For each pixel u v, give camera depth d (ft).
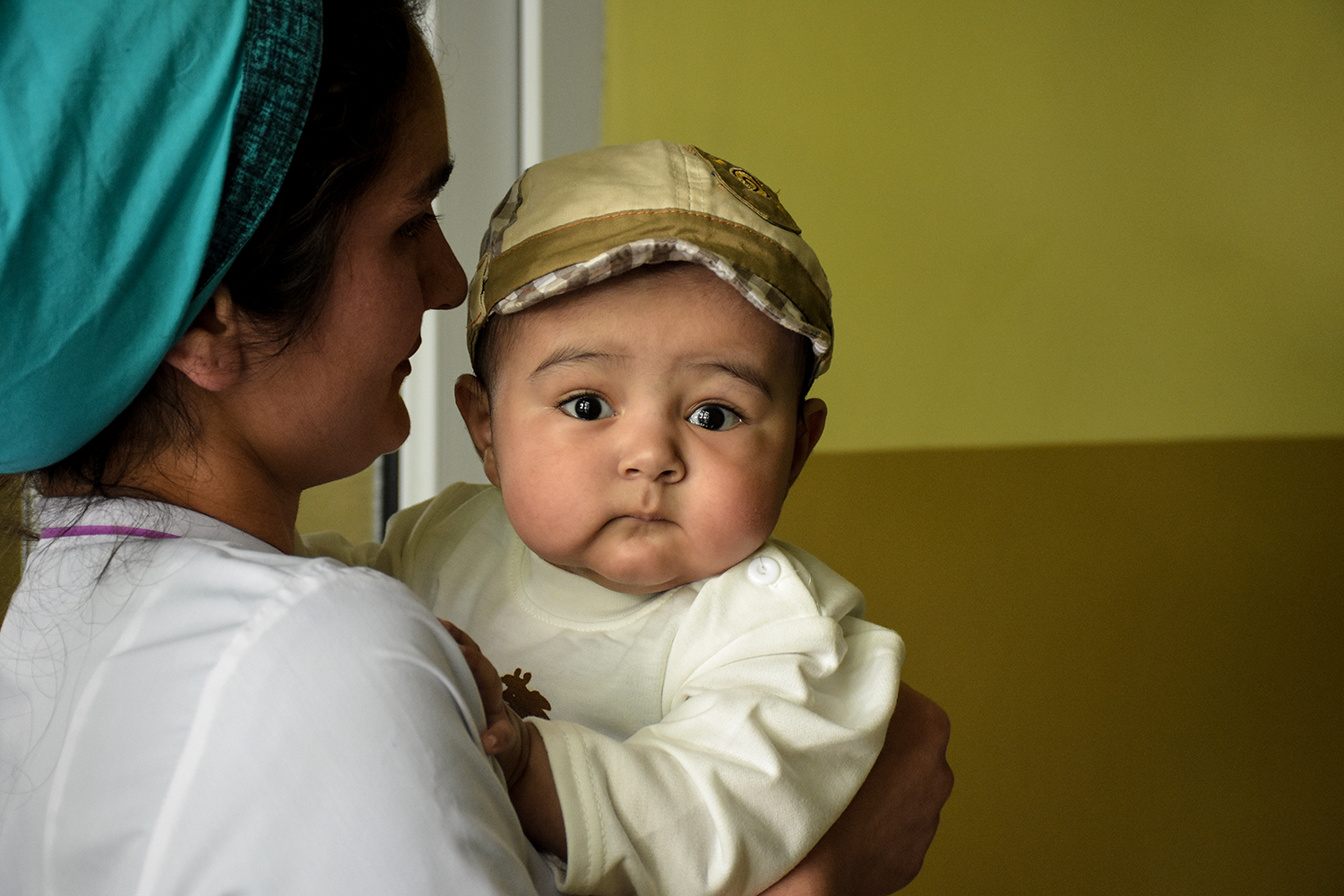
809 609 3.05
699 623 3.09
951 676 7.38
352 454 2.72
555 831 2.46
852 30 6.95
